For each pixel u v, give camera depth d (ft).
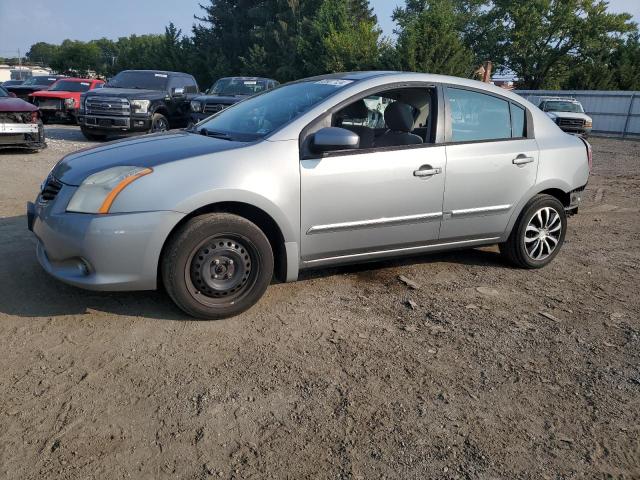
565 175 16.11
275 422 8.50
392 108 13.71
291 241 12.20
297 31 151.94
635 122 90.79
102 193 10.72
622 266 17.38
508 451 8.12
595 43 143.54
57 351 10.23
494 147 14.74
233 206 11.98
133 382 9.36
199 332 11.26
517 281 15.40
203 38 178.50
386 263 16.21
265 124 12.86
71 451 7.63
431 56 87.51
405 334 11.68
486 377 10.13
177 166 11.07
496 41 153.17
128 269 10.76
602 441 8.46
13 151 37.06
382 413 8.86
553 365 10.72
